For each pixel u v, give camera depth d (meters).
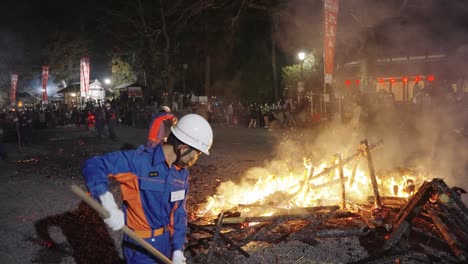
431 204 5.44
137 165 2.95
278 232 5.41
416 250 4.84
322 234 5.23
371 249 4.95
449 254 4.71
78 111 31.19
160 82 34.34
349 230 5.29
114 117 20.39
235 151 14.72
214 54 38.44
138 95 36.38
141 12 31.52
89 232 6.04
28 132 19.05
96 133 24.19
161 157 2.98
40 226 6.41
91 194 2.70
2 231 6.21
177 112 29.89
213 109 30.39
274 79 34.78
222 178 9.55
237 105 31.30
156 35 33.06
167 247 3.14
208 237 5.03
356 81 26.39
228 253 4.71
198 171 10.60
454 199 4.67
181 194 3.09
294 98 29.73
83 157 14.66
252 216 5.87
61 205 7.62
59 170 11.91
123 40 37.16
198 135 3.03
